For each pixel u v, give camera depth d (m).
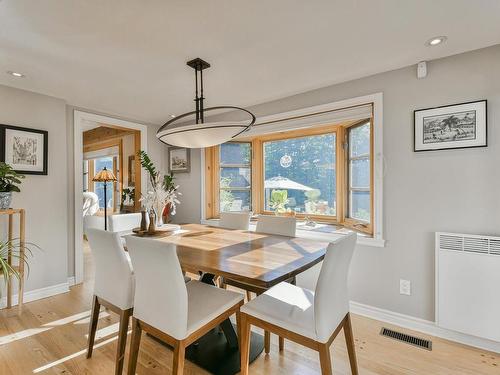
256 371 1.75
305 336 1.35
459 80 2.05
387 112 2.36
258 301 1.61
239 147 3.99
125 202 4.88
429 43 1.90
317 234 2.88
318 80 2.55
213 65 2.21
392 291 2.35
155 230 2.44
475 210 2.00
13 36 1.75
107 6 1.46
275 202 3.80
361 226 2.81
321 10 1.53
